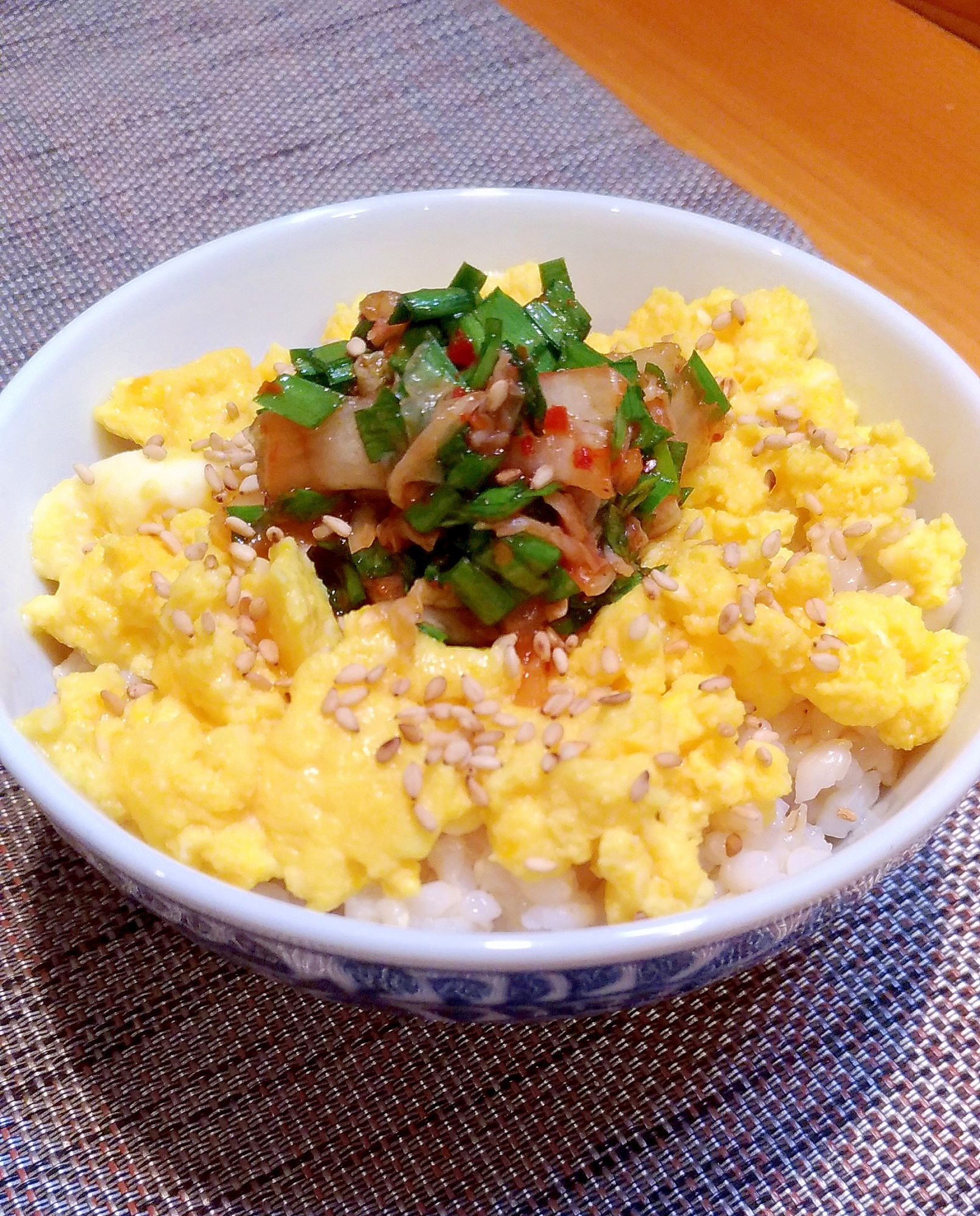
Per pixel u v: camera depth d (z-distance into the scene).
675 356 0.16
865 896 0.13
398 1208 0.13
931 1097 0.14
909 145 0.27
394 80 0.28
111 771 0.14
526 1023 0.13
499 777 0.13
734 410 0.17
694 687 0.14
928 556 0.16
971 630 0.15
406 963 0.11
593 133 0.27
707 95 0.28
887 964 0.15
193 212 0.25
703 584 0.15
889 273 0.23
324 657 0.14
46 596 0.15
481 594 0.14
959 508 0.16
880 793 0.15
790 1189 0.14
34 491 0.16
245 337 0.18
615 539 0.15
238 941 0.12
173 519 0.16
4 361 0.21
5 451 0.15
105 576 0.15
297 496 0.15
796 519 0.16
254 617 0.14
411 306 0.15
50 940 0.15
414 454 0.14
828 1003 0.15
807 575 0.15
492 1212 0.13
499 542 0.14
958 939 0.15
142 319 0.17
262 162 0.26
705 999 0.15
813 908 0.12
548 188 0.25
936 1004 0.15
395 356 0.15
